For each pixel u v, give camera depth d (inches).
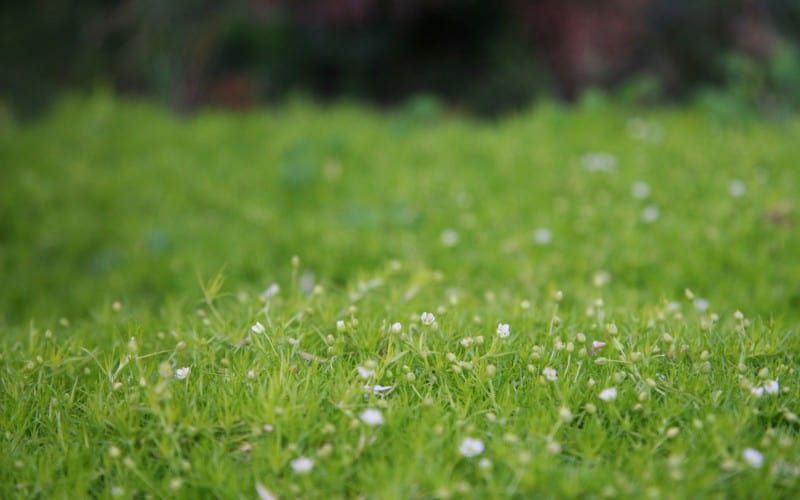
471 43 76.0
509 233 34.3
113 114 56.0
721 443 21.7
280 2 68.0
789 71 49.3
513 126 49.0
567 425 22.3
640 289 30.5
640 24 66.6
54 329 27.3
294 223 38.2
